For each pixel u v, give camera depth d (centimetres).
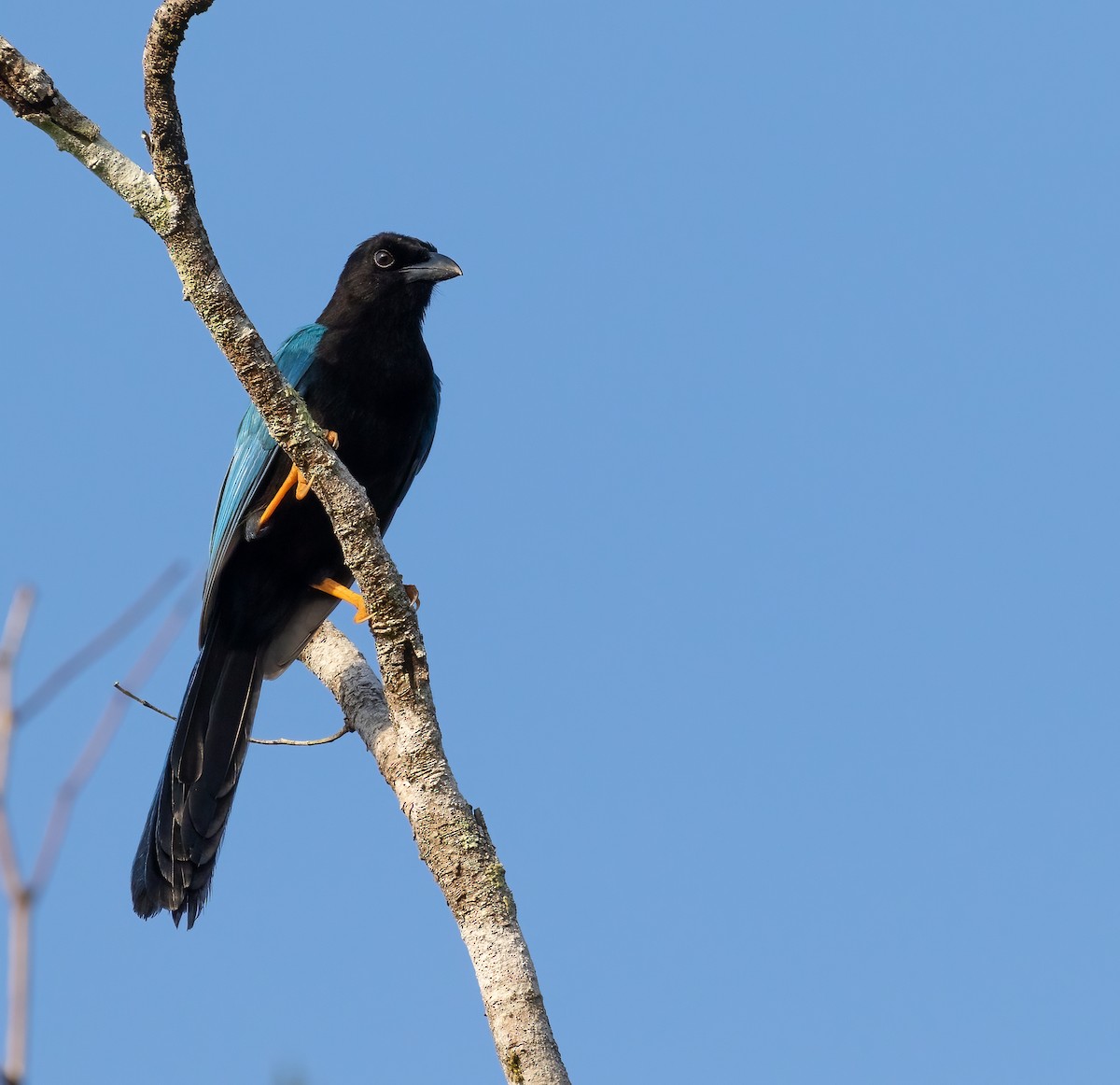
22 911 375
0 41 838
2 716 421
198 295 903
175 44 822
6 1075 361
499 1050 852
